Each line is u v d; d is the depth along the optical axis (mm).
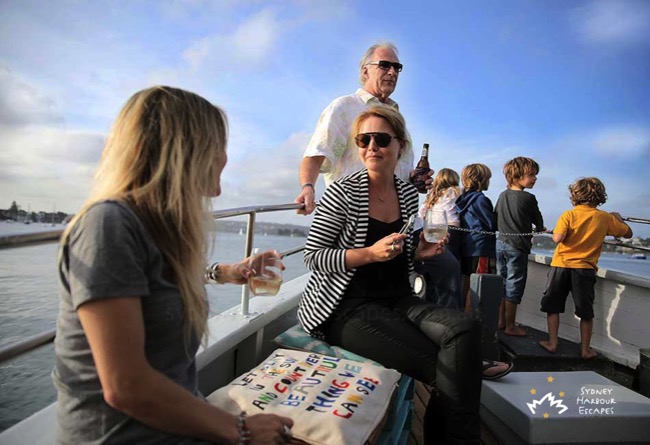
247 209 1945
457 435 1487
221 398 1309
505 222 4176
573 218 3732
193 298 941
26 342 1093
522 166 4109
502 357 3938
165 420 811
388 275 1830
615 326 3893
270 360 1558
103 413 833
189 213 917
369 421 1216
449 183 4035
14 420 2273
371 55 2545
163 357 894
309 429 1156
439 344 1583
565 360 3779
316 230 1827
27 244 901
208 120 964
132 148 896
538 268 4629
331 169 2510
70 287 820
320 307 1780
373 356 1663
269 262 1460
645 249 3768
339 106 2420
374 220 1860
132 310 786
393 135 1869
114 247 783
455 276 3146
